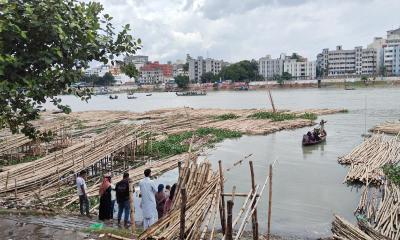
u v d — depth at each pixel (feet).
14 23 22.52
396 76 577.02
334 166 84.17
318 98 334.65
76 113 225.76
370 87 504.84
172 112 207.41
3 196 57.36
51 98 27.37
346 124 155.84
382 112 198.49
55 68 25.18
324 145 111.14
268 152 102.12
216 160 92.79
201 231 35.50
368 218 48.91
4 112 27.73
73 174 66.39
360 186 67.82
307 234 47.65
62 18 24.20
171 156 93.91
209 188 38.83
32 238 35.94
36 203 54.54
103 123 167.73
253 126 145.28
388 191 56.13
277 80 609.83
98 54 26.45
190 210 34.58
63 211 52.80
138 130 101.19
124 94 627.05
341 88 514.27
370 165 75.97
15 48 23.34
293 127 148.77
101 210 48.85
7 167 77.15
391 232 42.65
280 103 292.81
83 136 125.08
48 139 30.78
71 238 35.91
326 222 51.60
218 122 157.79
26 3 23.13
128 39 26.96
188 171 40.04
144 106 318.86
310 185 69.41
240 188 68.03
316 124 158.51
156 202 46.19
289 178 74.79
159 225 32.22
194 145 109.40
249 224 49.88
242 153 101.19
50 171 67.67
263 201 60.75
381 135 112.57
